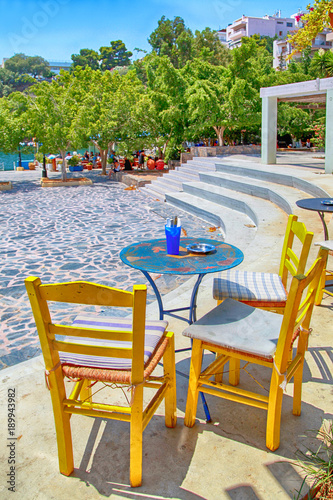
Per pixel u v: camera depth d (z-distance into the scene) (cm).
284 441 223
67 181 2300
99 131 2377
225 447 220
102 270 749
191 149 2044
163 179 1938
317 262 216
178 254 279
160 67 2139
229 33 6600
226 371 278
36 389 281
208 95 2006
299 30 858
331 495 188
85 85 3012
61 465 203
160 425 239
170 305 424
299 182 1090
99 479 201
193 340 223
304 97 1531
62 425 196
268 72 2370
